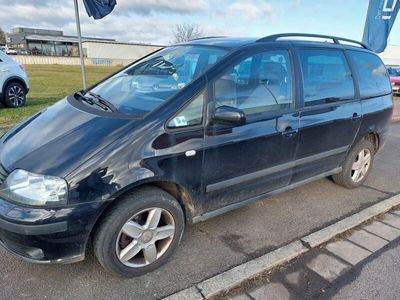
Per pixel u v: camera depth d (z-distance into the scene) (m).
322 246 2.98
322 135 3.46
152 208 2.41
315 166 3.61
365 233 3.22
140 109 2.54
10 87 8.73
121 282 2.43
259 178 3.06
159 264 2.58
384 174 4.89
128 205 2.29
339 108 3.59
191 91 2.53
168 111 2.42
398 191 4.28
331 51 3.63
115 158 2.20
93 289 2.35
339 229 3.22
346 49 3.86
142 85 2.97
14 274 2.45
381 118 4.21
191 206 2.69
